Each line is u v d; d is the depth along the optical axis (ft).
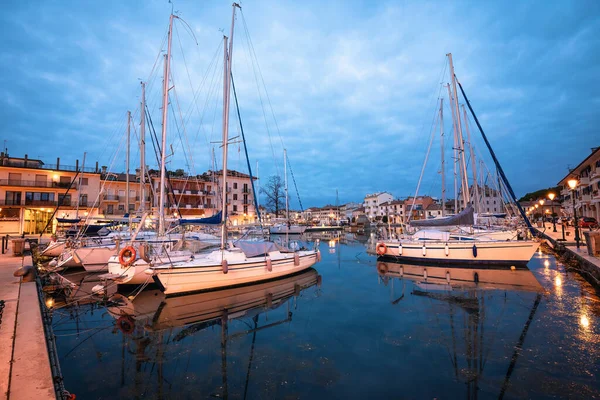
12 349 17.10
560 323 26.27
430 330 25.72
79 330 27.32
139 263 39.14
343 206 383.04
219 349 23.11
